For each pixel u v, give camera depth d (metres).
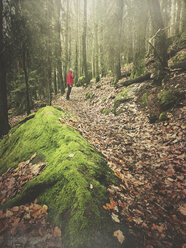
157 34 5.88
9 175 2.38
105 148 3.73
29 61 7.45
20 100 10.85
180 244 1.53
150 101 5.41
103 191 1.82
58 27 7.98
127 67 12.50
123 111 6.07
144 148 3.63
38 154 2.57
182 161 2.88
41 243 1.39
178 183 2.43
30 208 1.70
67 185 1.75
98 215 1.51
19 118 9.59
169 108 4.58
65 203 1.61
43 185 1.87
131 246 1.41
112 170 2.51
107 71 14.52
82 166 2.01
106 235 1.39
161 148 3.44
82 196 1.60
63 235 1.39
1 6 5.54
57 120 3.23
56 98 14.02
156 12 5.79
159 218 1.82
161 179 2.58
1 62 6.11
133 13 8.88
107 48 10.83
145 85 6.47
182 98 4.50
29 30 6.05
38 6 6.11
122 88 7.93
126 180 2.45
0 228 1.55
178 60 7.38
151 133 4.17
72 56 23.12
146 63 8.74
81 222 1.42
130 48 12.53
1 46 5.83
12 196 1.96
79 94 13.27
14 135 3.59
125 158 3.32
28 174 2.21
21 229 1.52
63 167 1.95
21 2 5.67
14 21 5.74
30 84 9.58
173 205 2.05
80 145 2.46
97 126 5.56
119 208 1.76
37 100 13.33
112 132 4.85
